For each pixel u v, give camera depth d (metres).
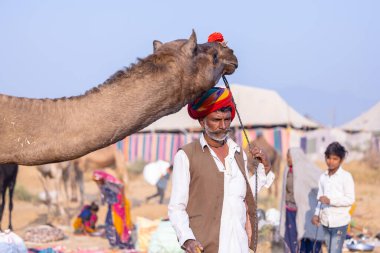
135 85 4.51
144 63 4.59
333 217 8.58
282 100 28.89
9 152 4.43
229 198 4.98
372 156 34.00
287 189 10.08
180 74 4.59
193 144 5.12
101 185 12.55
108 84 4.55
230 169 5.04
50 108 4.52
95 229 15.07
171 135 28.52
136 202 21.36
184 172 5.02
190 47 4.64
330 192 8.55
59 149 4.43
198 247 4.77
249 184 5.14
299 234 9.84
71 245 13.29
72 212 19.27
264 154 5.29
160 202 20.91
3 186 14.52
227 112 5.02
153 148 28.52
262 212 12.86
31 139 4.45
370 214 17.20
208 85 4.71
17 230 15.98
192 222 5.00
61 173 17.98
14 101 4.54
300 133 28.59
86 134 4.45
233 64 4.90
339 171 8.57
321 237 9.73
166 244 10.36
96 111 4.47
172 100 4.60
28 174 30.66
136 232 12.78
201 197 4.99
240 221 4.98
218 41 5.03
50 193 17.77
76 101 4.54
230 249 4.88
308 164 10.02
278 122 27.53
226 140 5.19
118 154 22.64
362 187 26.58
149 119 4.57
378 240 13.19
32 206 21.14
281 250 11.23
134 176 33.50
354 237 13.49
